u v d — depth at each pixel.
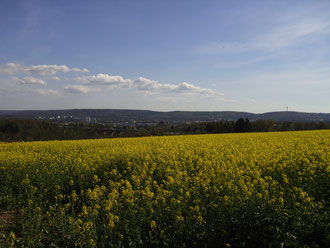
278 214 5.75
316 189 8.33
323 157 11.91
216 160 12.39
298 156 12.43
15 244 6.12
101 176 11.15
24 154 15.64
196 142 20.42
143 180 9.78
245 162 11.50
